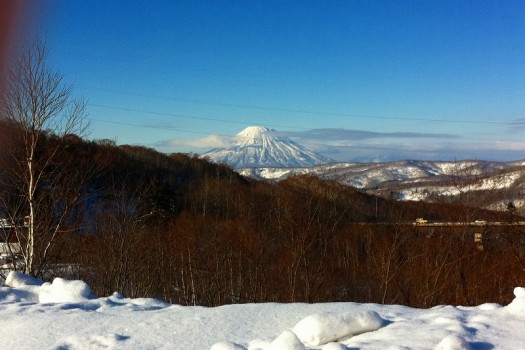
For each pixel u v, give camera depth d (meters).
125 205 19.39
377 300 18.95
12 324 4.82
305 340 4.09
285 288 19.17
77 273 16.84
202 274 20.92
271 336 4.30
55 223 12.52
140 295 19.17
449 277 17.05
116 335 4.30
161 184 27.11
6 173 11.62
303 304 5.50
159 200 24.70
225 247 20.84
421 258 17.78
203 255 21.14
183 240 21.34
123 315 5.01
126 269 17.69
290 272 18.50
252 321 4.73
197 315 4.93
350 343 3.93
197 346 4.08
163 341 4.20
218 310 5.12
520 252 16.05
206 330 4.47
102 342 4.18
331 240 20.14
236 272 20.83
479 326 4.18
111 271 17.66
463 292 16.30
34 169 11.41
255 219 21.89
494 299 16.39
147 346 4.09
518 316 4.49
